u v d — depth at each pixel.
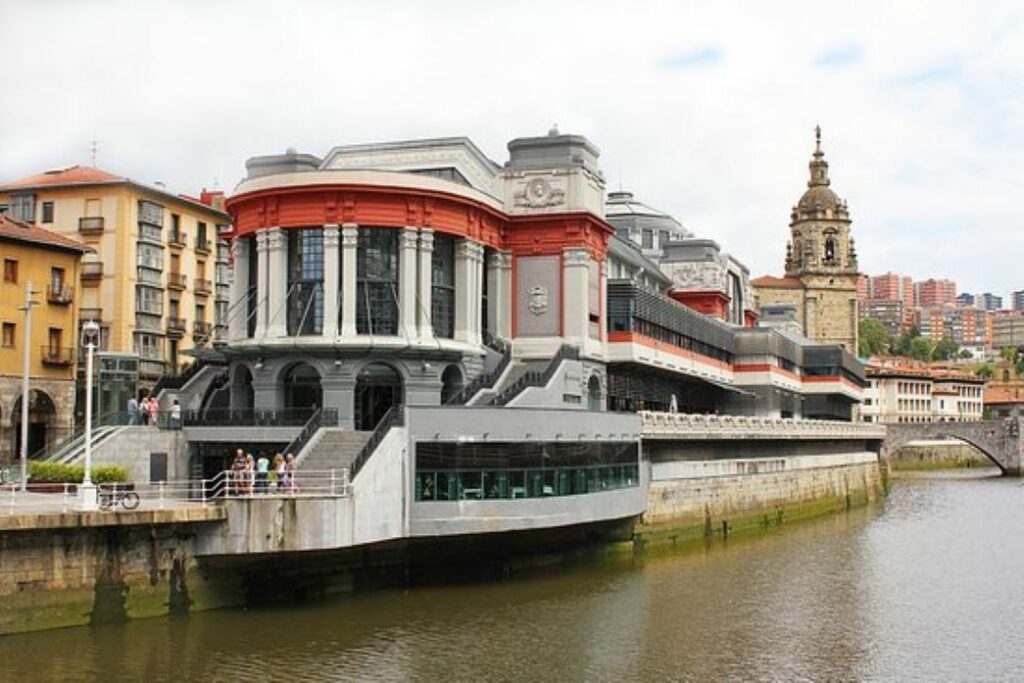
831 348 119.88
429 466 46.19
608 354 70.19
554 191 66.44
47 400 69.12
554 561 56.22
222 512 40.28
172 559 39.75
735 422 75.88
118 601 38.22
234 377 61.78
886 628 43.50
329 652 36.66
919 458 185.62
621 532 60.91
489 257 66.75
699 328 88.50
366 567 46.69
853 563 60.44
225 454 55.31
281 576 43.47
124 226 83.56
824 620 44.72
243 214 62.16
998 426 155.50
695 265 102.88
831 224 180.75
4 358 65.94
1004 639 41.84
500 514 48.25
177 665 34.41
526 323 66.56
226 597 41.53
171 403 62.53
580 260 66.00
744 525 77.62
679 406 88.19
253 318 63.09
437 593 47.03
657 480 64.75
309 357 58.09
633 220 111.69
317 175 58.62
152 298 86.25
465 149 68.12
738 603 47.66
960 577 55.78
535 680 34.69
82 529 37.19
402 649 37.53
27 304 52.94
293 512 40.72
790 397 112.94
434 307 61.53
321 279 59.72
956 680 36.06
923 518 88.88
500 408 48.62
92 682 32.38
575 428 53.16
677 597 48.62
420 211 59.88
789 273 185.12
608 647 39.09
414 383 58.59
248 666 34.66
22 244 67.19
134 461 52.75
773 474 84.50
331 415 50.66
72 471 46.19
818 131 185.50
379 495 43.97
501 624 41.78
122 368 60.91
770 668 37.00
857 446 114.00
